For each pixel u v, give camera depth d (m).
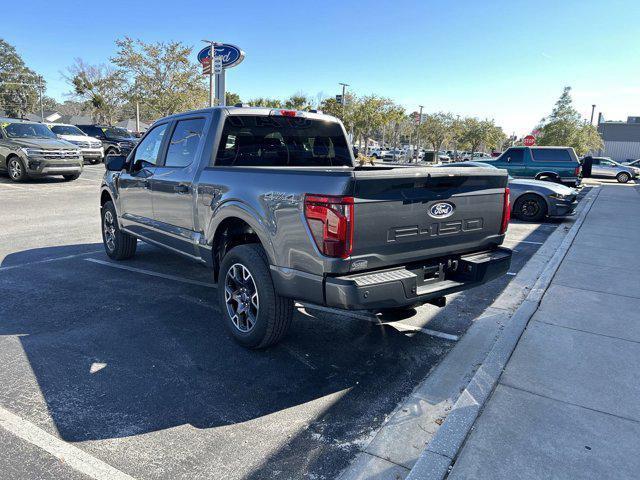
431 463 2.65
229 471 2.63
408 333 4.60
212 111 4.70
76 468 2.61
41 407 3.18
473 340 4.39
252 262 3.82
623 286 5.92
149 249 7.72
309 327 4.69
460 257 4.05
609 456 2.74
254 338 3.94
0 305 4.99
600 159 34.31
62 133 23.12
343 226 3.18
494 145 54.94
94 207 11.80
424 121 54.78
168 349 4.09
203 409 3.22
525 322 4.67
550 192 11.62
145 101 34.59
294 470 2.66
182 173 4.85
